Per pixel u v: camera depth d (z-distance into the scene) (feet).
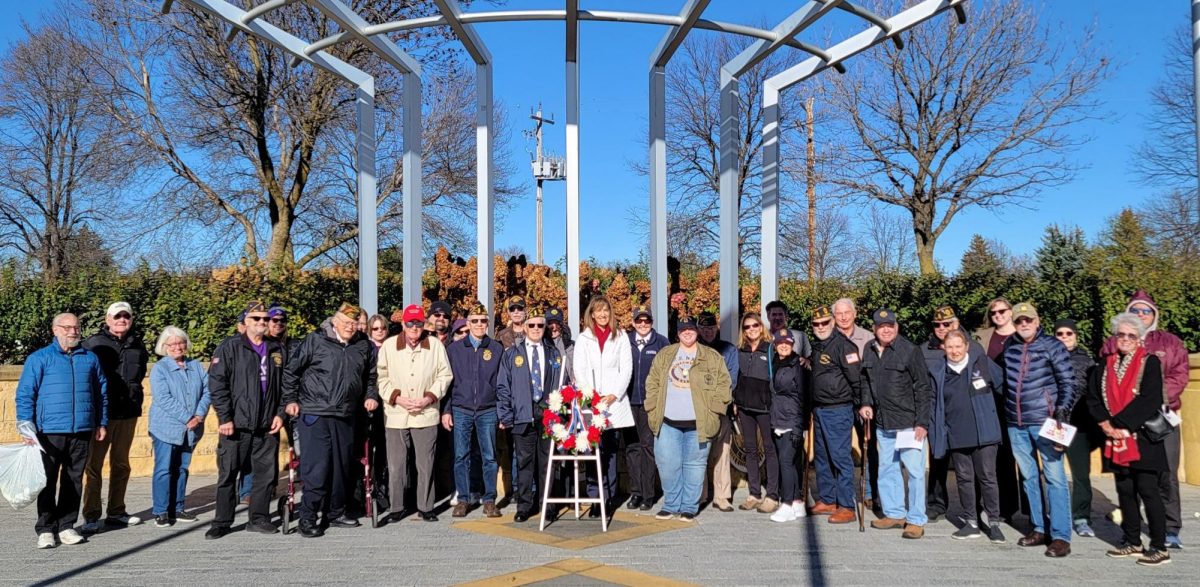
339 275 39.93
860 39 27.99
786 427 23.85
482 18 26.21
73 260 89.51
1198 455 29.32
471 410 24.63
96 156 66.39
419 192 31.60
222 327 34.83
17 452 20.11
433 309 26.58
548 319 24.95
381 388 23.65
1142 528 22.29
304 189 72.02
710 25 26.50
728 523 23.36
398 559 19.19
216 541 21.45
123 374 23.95
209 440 34.73
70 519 21.40
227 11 25.17
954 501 26.71
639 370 25.41
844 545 20.47
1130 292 30.89
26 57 83.20
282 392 22.56
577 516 23.63
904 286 37.42
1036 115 69.56
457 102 82.43
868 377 22.29
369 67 61.77
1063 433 18.95
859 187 73.31
